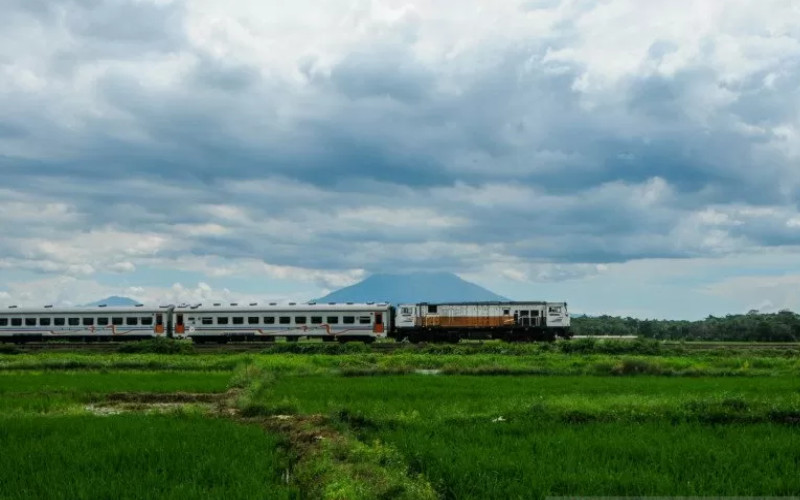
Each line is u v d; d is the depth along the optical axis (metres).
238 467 14.87
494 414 21.83
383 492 13.30
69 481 13.78
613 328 116.00
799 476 13.91
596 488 13.12
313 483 14.28
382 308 66.69
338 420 21.62
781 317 101.94
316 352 55.62
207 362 45.41
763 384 32.16
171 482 13.73
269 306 67.06
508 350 54.12
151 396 30.52
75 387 32.84
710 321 113.94
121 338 68.06
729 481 13.45
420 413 22.67
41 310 68.69
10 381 35.78
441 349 54.09
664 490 12.98
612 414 21.70
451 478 13.95
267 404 25.64
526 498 12.72
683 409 22.06
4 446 17.23
